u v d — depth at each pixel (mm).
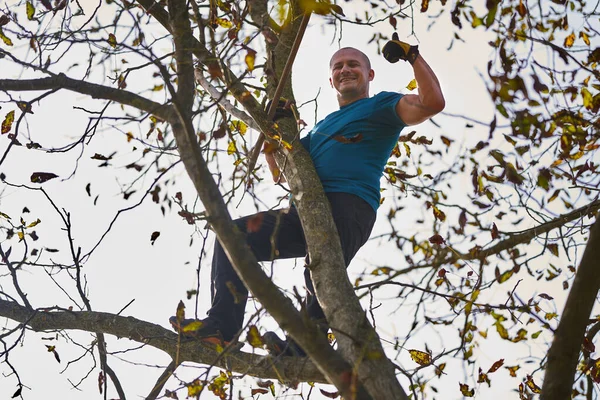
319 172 6891
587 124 5980
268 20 6320
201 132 6688
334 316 5348
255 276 4766
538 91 5121
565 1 6633
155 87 6656
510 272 6816
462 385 6762
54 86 6109
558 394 5234
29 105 6211
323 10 5336
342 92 7590
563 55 5625
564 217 6828
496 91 5008
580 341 5281
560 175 7129
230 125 7246
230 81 5961
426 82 6512
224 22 6770
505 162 6035
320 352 4762
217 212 4891
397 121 6902
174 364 6547
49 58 6387
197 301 6055
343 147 6945
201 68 6730
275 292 4781
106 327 6926
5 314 7418
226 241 4832
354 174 6828
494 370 6742
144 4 6836
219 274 6652
